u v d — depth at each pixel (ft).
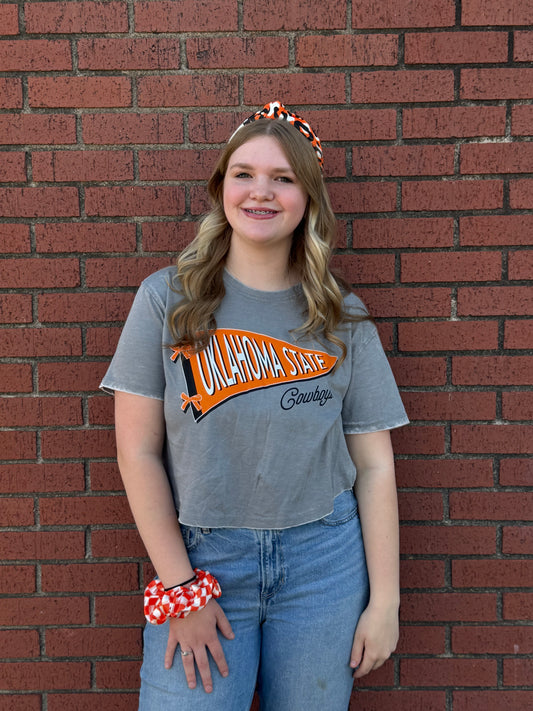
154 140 6.01
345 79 5.98
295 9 5.90
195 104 5.98
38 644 6.31
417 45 5.94
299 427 4.65
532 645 6.32
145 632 4.90
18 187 6.03
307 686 4.69
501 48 5.94
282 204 4.67
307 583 4.72
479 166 6.03
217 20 5.91
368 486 5.10
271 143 4.66
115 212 6.06
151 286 4.80
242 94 5.98
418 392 6.23
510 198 6.05
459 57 5.95
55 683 6.34
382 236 6.12
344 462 5.01
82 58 5.92
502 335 6.17
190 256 5.02
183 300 4.71
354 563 4.92
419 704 6.37
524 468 6.23
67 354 6.14
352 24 5.92
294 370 4.74
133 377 4.56
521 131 6.00
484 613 6.32
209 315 4.69
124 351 4.62
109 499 6.24
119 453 4.64
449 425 6.25
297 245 5.18
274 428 4.58
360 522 5.16
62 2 5.87
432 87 5.98
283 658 4.72
